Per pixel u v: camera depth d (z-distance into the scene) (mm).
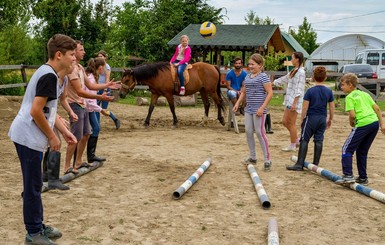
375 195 5488
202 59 27625
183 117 14500
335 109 17078
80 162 6664
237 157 8180
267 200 5164
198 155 8305
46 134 3789
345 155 6059
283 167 7336
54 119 3959
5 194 5547
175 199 5496
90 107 6832
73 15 24219
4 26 17531
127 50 26719
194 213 4988
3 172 6680
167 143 9570
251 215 4949
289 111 8570
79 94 5797
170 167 7262
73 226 4539
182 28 29406
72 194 5637
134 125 12383
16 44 22047
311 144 9734
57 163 5777
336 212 5082
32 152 3834
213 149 8969
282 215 4961
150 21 27781
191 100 17844
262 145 7023
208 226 4594
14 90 18594
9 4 15656
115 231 4422
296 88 8367
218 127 12484
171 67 12094
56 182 5805
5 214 4848
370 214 5031
